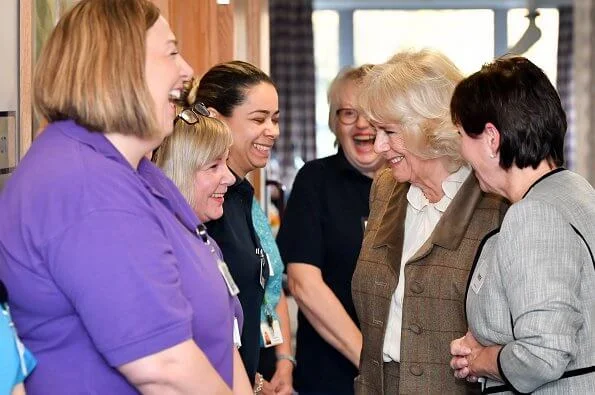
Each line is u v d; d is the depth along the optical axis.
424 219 2.21
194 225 1.63
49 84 1.42
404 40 9.45
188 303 1.42
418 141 2.10
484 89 1.83
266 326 2.61
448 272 2.09
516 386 1.75
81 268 1.32
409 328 2.14
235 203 2.43
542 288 1.69
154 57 1.46
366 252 2.33
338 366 2.87
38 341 1.39
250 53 4.14
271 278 2.63
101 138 1.43
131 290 1.33
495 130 1.81
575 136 8.44
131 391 1.42
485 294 1.83
